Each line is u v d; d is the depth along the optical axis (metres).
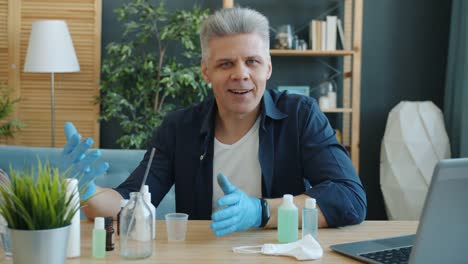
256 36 1.62
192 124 1.90
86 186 1.35
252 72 1.64
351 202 1.62
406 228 1.62
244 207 1.46
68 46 3.60
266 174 1.80
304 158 1.81
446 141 3.65
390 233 1.56
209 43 1.64
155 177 1.88
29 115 3.90
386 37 4.05
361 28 3.78
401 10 4.03
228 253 1.35
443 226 1.08
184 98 3.81
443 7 4.03
